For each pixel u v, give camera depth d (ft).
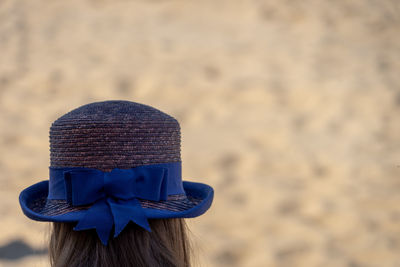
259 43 39.99
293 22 43.62
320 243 22.66
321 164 29.14
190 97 34.24
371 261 21.53
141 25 41.88
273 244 22.35
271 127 32.14
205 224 23.68
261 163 28.99
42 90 34.12
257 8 44.83
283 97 34.73
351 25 43.88
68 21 42.27
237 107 33.73
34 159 28.04
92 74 35.58
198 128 31.83
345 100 34.65
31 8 44.21
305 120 33.12
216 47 39.04
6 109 32.19
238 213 24.77
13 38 39.58
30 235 20.74
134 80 35.06
